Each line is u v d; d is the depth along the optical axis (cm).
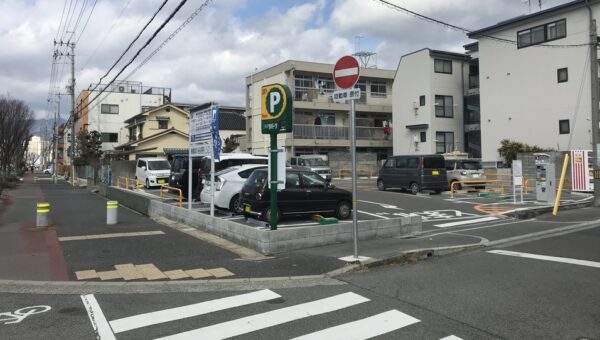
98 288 658
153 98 5891
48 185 4166
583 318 500
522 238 1023
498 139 3139
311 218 1282
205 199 1462
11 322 514
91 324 505
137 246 965
